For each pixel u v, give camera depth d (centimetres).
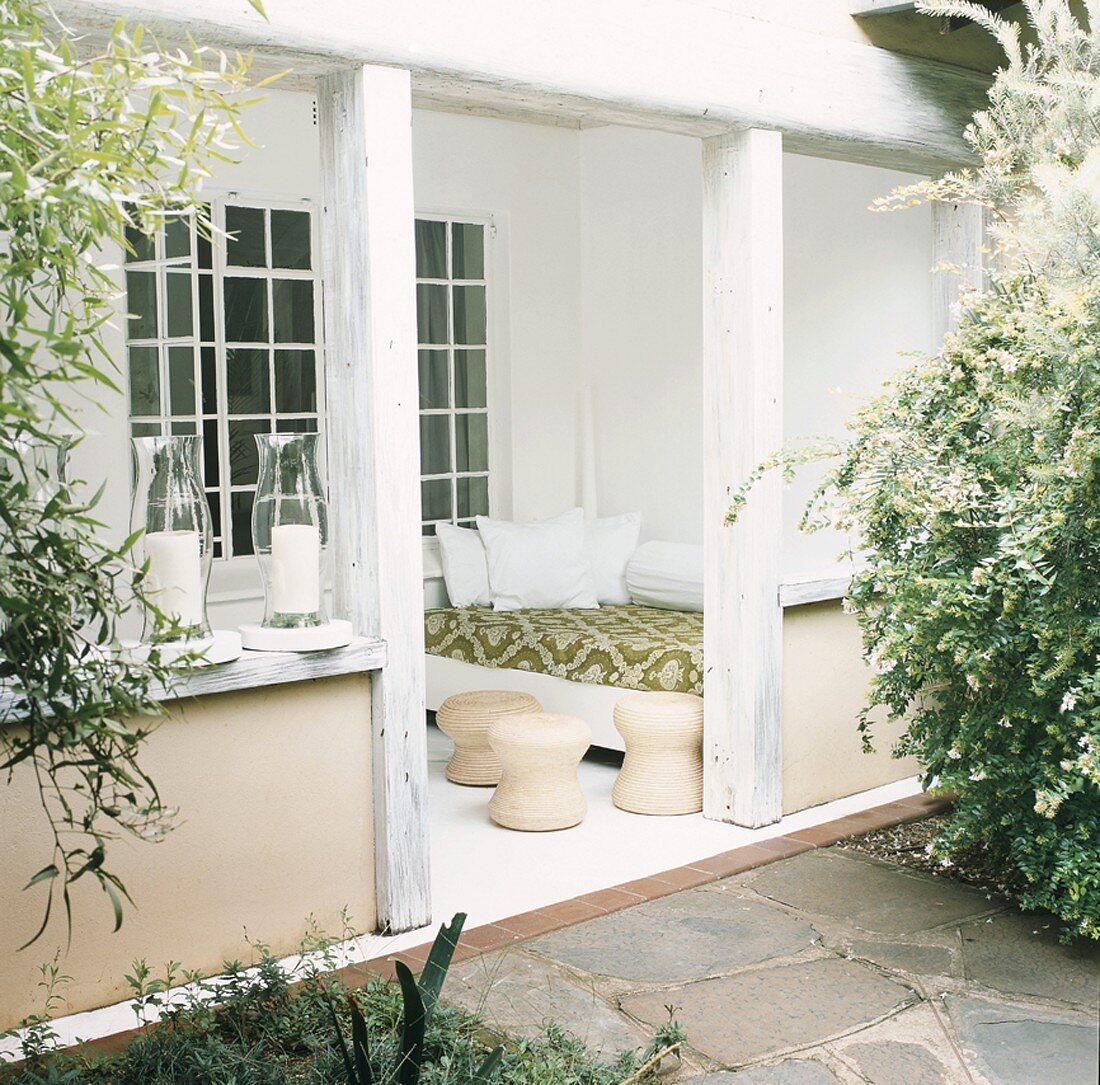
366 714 354
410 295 348
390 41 334
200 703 321
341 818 350
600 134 692
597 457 713
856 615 487
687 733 471
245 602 571
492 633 585
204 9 298
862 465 368
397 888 355
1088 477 324
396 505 349
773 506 446
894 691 387
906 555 368
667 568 634
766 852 421
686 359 659
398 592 351
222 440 573
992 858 390
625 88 390
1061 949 342
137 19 287
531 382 690
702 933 353
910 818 458
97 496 160
